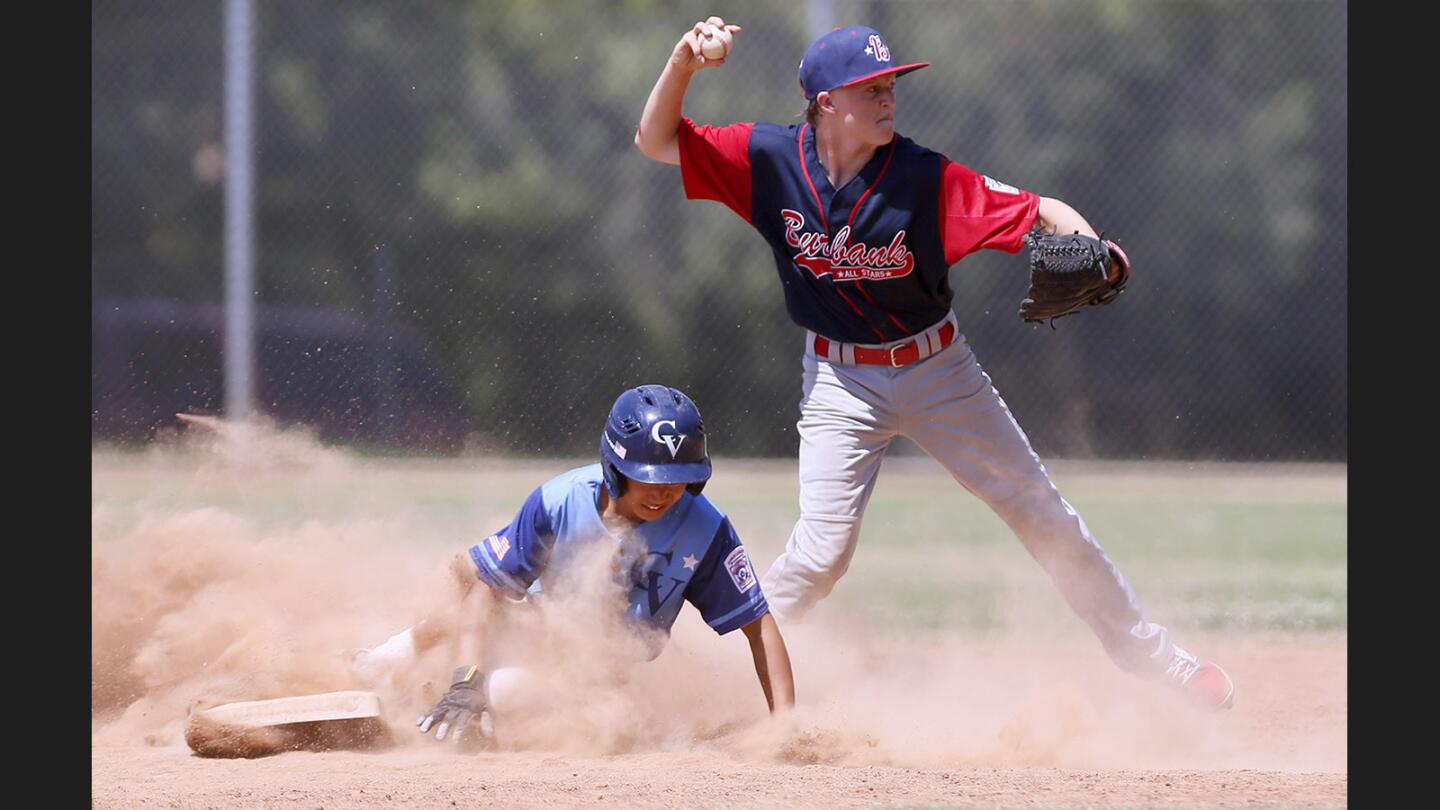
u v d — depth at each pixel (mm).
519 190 53000
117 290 50594
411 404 50500
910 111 55844
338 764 14359
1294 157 54969
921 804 12188
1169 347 54188
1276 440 54031
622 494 15164
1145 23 55406
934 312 16875
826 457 17141
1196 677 17297
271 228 52188
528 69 54156
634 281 52938
